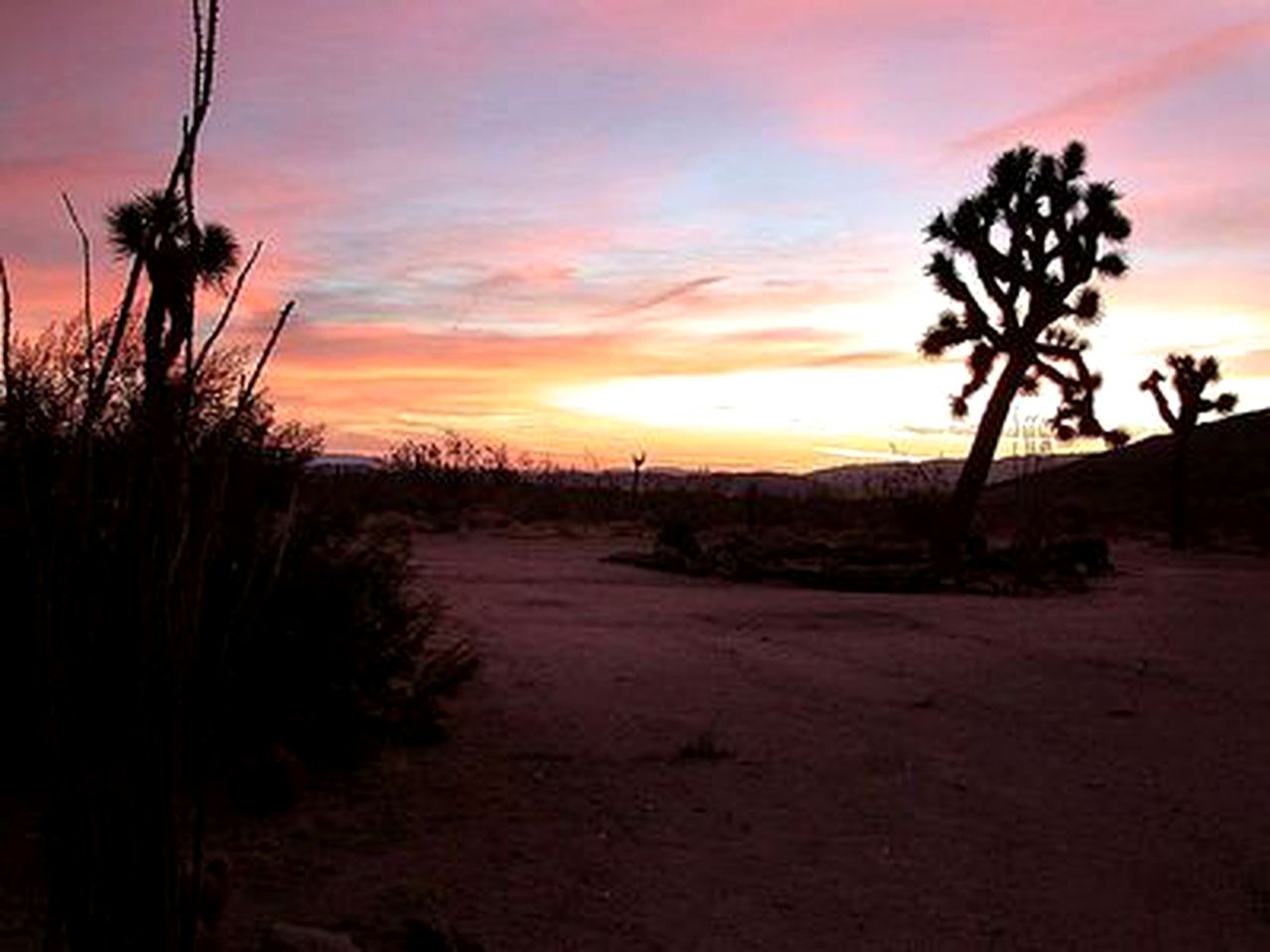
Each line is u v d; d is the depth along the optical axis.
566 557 25.69
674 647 13.83
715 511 41.25
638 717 9.99
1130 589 23.16
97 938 3.07
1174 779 8.63
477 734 9.05
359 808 7.20
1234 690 12.12
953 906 6.15
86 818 3.08
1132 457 89.81
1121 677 12.71
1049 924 5.95
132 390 3.34
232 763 7.41
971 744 9.57
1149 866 6.80
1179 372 39.00
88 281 3.09
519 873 6.39
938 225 26.06
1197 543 41.84
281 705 7.61
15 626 6.70
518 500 41.06
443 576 20.19
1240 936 5.86
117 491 3.23
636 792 7.89
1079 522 43.94
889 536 32.03
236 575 6.50
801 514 40.75
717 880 6.43
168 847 3.12
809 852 6.91
